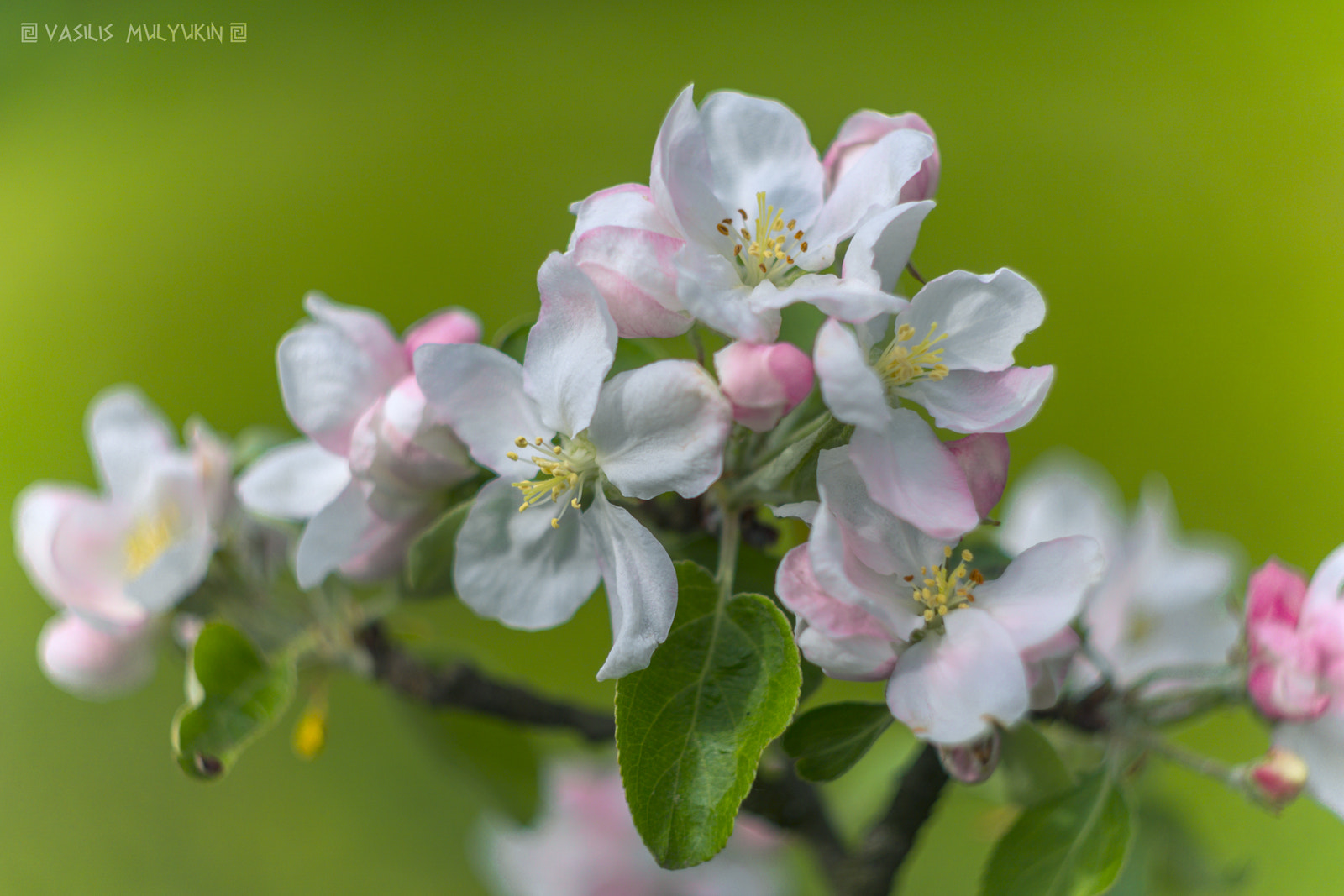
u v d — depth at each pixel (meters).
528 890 0.56
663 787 0.41
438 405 0.42
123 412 0.48
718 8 1.20
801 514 0.41
